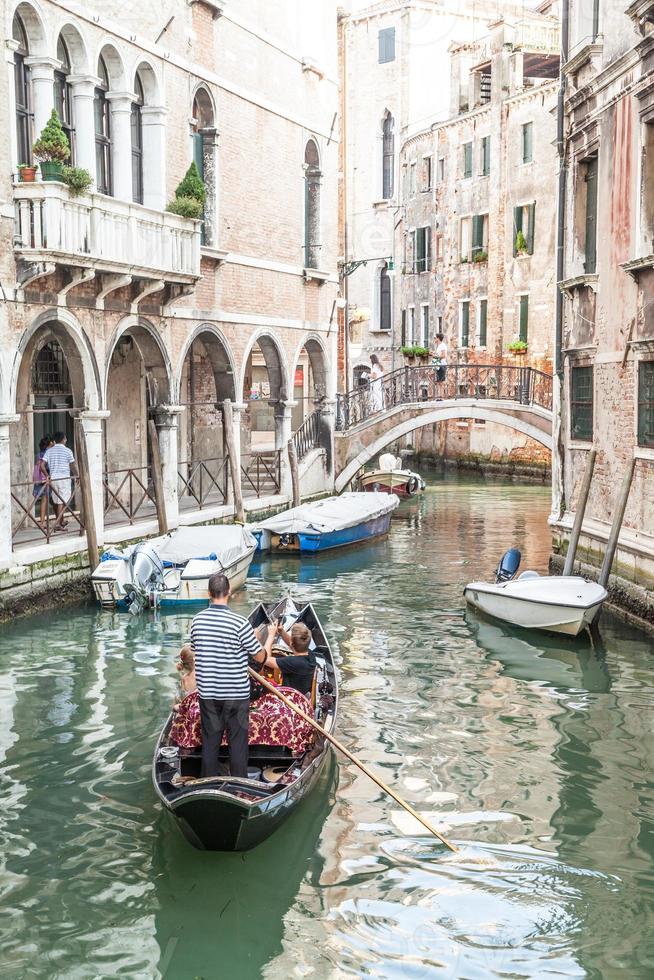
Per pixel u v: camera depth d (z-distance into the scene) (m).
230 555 16.34
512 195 34.59
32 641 13.23
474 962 6.34
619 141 14.84
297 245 23.92
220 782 7.50
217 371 20.86
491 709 10.76
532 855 7.61
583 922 6.76
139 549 15.49
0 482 13.73
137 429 20.33
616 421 15.13
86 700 10.97
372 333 45.69
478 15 44.03
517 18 41.97
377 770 9.13
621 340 14.85
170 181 18.38
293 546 20.22
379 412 27.12
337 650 13.05
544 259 33.22
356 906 6.94
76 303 15.35
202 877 7.30
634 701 10.97
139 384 20.28
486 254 36.28
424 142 40.62
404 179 43.06
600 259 15.80
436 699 11.09
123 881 7.24
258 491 22.72
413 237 42.16
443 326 39.66
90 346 15.73
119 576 14.76
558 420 17.83
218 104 19.95
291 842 7.77
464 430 38.62
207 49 19.47
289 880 7.25
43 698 11.03
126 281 15.88
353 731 10.12
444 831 7.96
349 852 7.64
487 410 27.22
